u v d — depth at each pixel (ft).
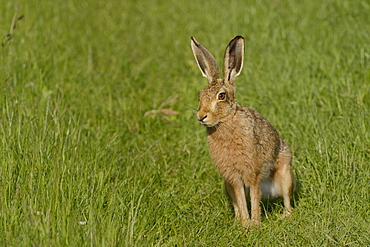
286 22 61.21
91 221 26.78
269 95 45.39
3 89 40.73
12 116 34.58
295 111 42.86
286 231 30.55
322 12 62.28
